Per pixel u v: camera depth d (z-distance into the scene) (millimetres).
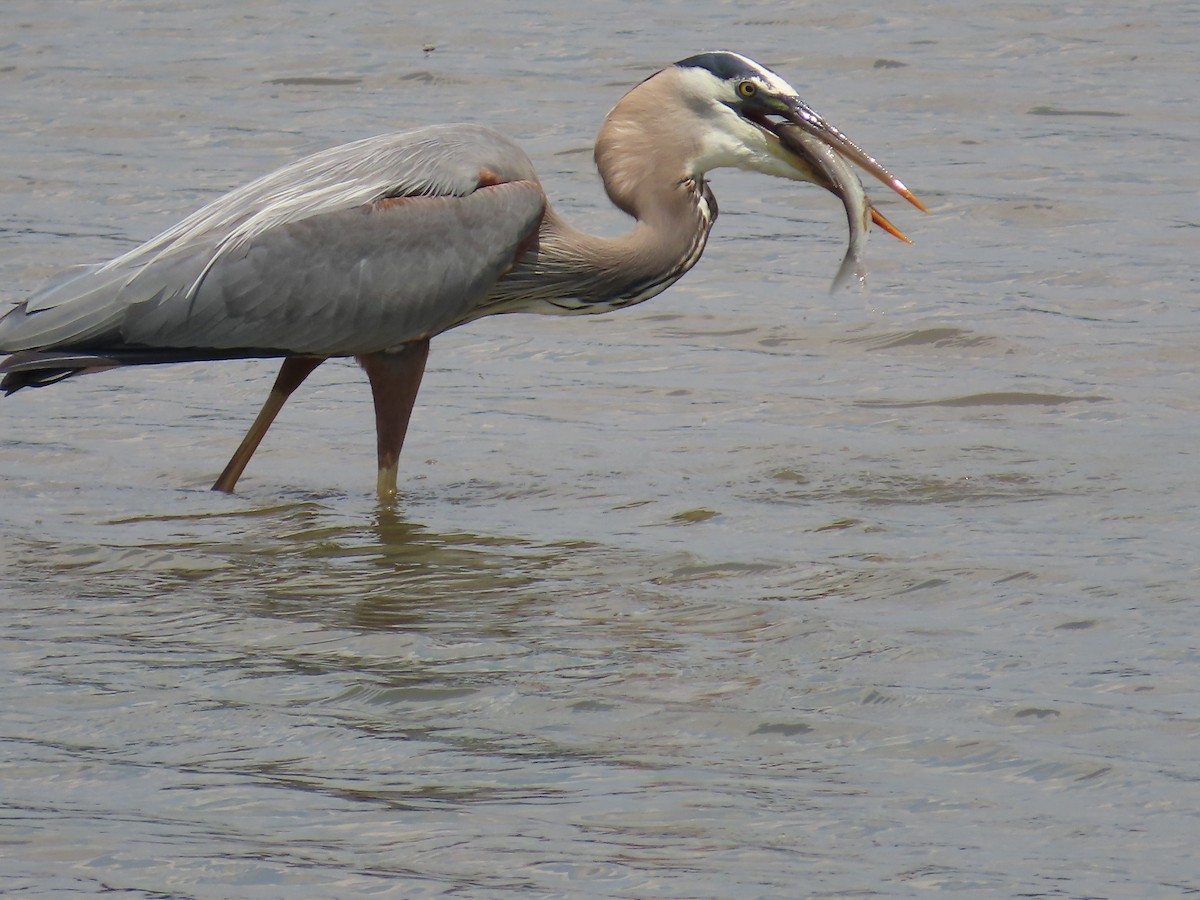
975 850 7387
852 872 7215
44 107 24453
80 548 11453
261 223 12562
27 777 8086
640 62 26781
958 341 16125
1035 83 25688
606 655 9578
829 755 8328
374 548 11516
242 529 11930
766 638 9805
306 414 14758
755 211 20734
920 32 28562
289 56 27172
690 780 8062
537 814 7719
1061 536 11422
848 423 14133
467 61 26875
